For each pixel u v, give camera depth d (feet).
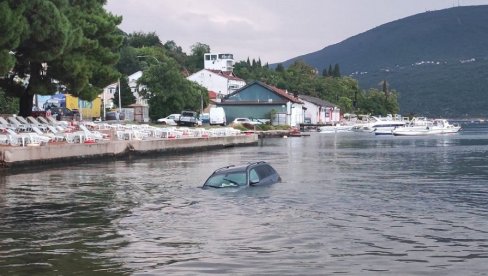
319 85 537.65
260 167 77.87
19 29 111.96
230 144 199.93
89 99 148.97
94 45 144.66
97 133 142.00
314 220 51.42
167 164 123.24
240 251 40.04
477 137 305.73
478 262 36.88
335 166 116.06
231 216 53.62
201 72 462.60
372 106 586.45
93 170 107.45
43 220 53.06
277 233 45.78
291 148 192.95
